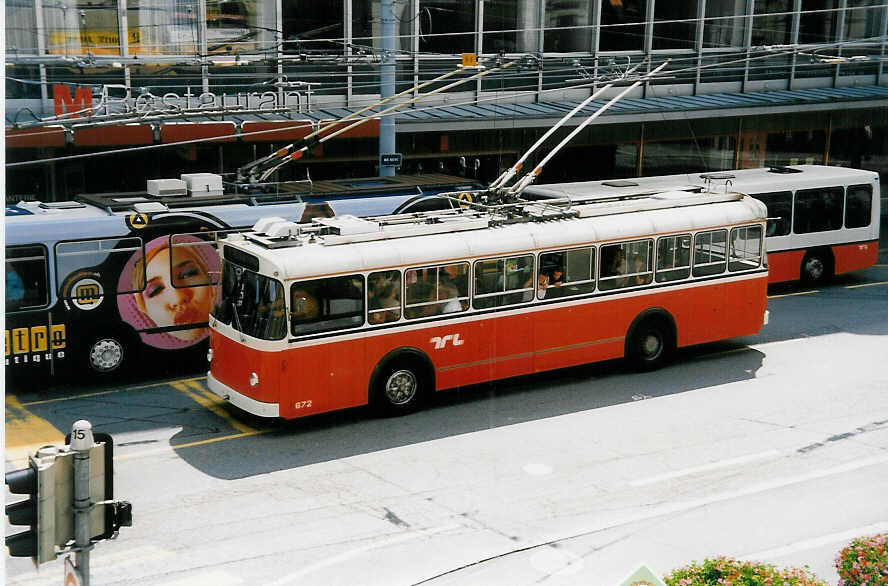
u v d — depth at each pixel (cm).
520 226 1534
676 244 1658
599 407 1504
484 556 1037
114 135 2053
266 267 1320
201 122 2158
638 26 2909
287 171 2331
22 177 2086
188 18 2264
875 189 2330
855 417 1470
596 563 1024
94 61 2066
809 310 2111
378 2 2502
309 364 1344
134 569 994
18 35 2077
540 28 2670
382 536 1079
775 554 1043
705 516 1138
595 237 1562
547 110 2642
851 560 874
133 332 1584
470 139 2575
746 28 3125
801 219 2242
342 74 2233
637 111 2758
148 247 1574
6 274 1474
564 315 1559
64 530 567
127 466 1260
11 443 1328
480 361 1498
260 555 1030
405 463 1282
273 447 1334
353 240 1395
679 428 1416
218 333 1409
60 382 1619
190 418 1447
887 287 2342
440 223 1496
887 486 1227
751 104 2959
